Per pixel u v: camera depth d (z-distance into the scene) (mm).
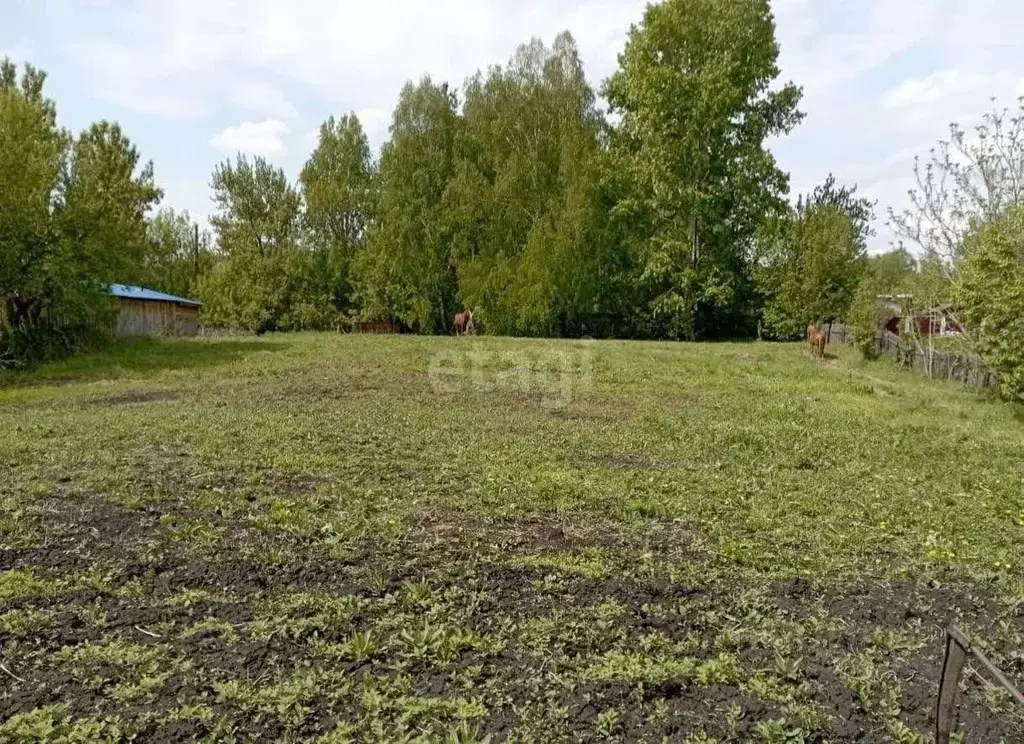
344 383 11992
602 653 3121
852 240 26781
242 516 4688
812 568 4168
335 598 3527
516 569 3965
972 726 2691
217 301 34906
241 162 35312
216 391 10773
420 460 6371
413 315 32625
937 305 15500
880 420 9422
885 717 2732
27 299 16469
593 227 30562
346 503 5012
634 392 11836
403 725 2551
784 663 3014
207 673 2857
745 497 5543
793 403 10766
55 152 16891
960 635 2354
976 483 6215
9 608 3354
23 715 2529
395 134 32500
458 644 3119
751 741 2561
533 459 6539
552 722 2627
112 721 2529
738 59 27609
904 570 4176
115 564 3857
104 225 17516
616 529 4730
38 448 6305
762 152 28359
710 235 29797
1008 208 13391
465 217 30625
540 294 29344
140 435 6980
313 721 2588
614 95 31453
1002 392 11203
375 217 36062
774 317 28422
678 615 3498
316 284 36688
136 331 25734
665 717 2684
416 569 3918
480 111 32031
